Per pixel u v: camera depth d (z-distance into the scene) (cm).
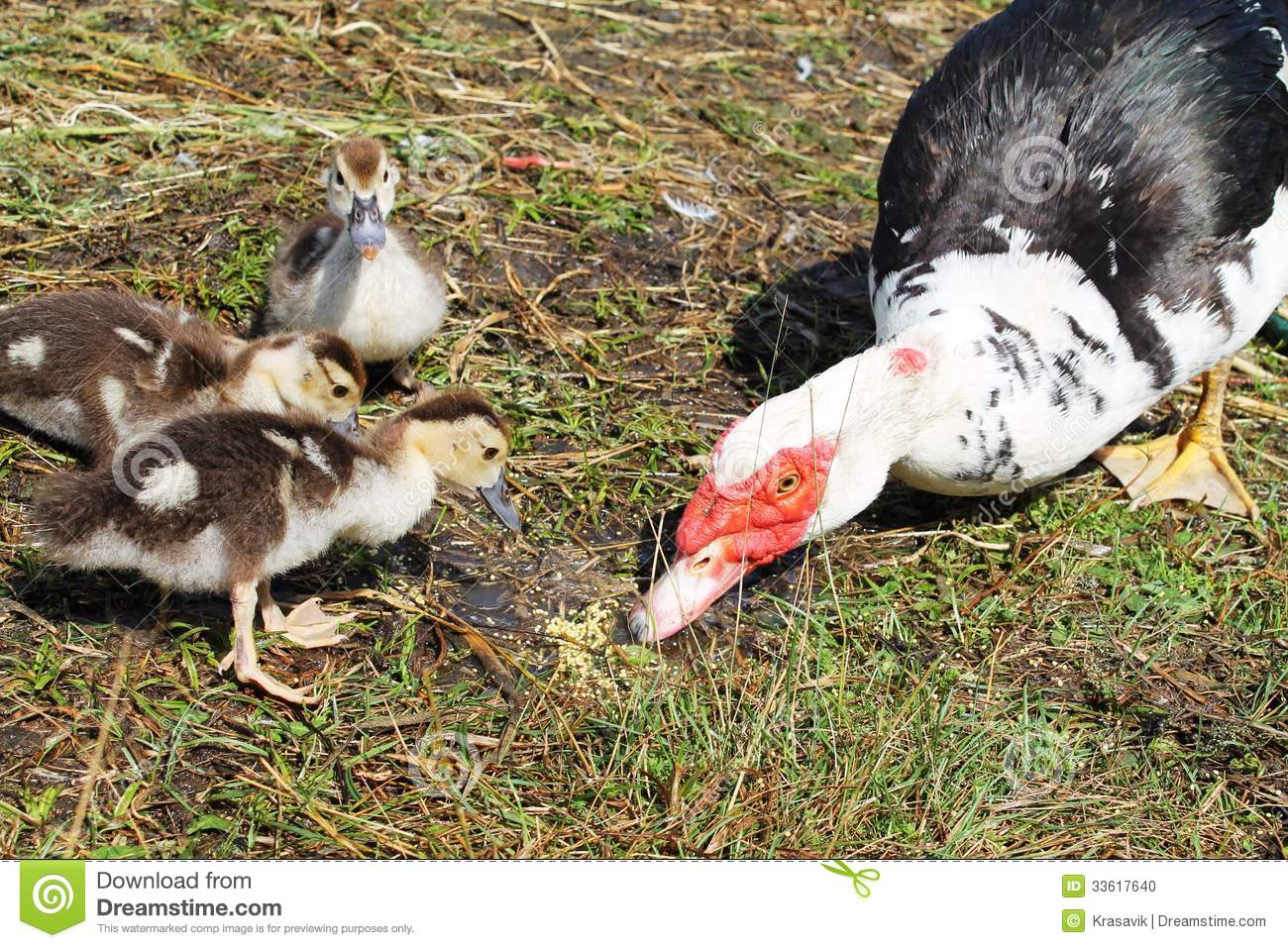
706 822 110
